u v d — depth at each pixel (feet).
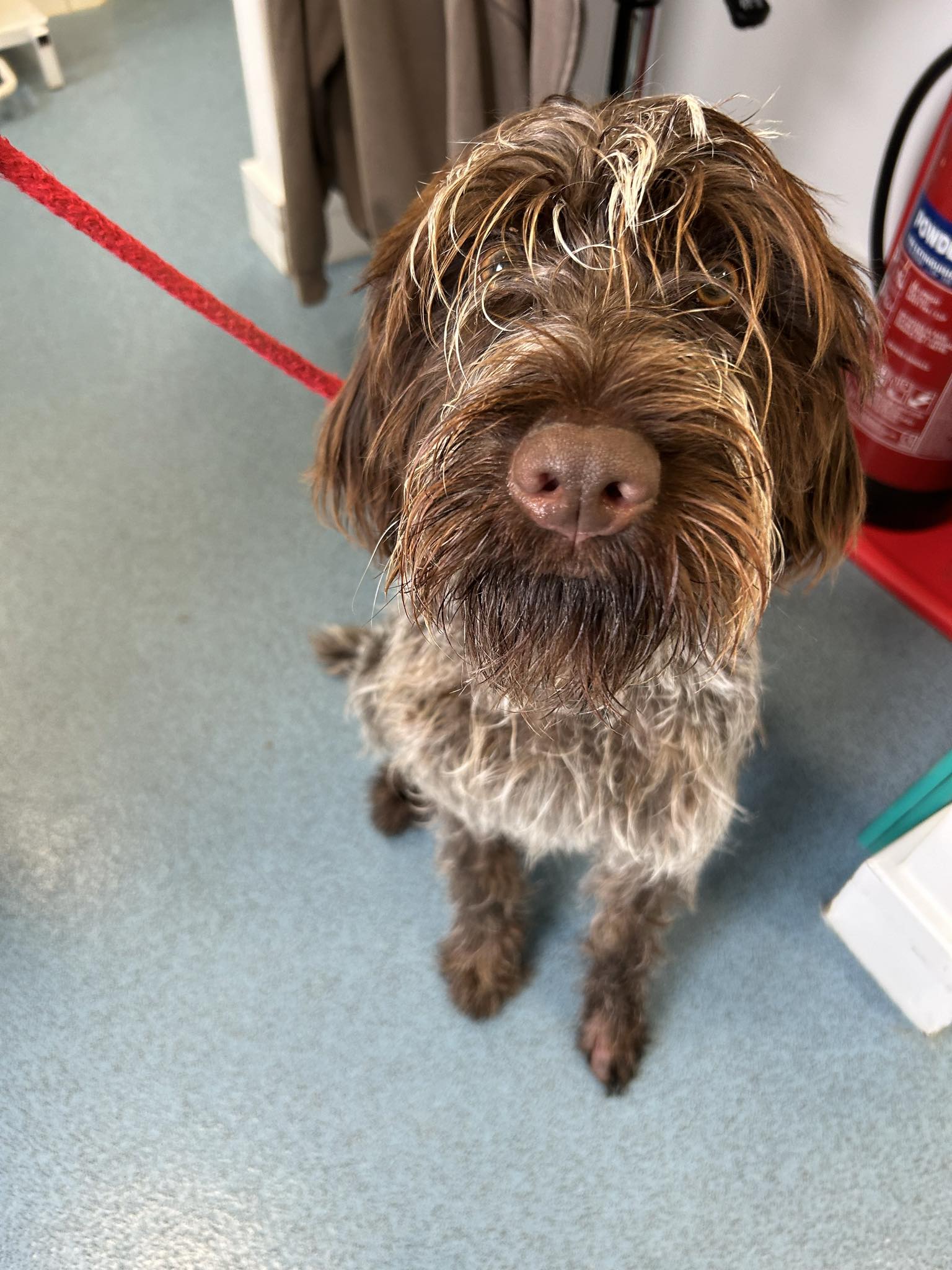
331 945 1.94
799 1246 1.61
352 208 2.61
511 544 0.99
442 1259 1.61
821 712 2.23
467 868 1.78
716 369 0.98
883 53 2.27
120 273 3.24
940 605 2.37
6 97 3.92
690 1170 1.69
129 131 3.80
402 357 1.22
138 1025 1.84
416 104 2.23
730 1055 1.80
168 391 2.90
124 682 2.29
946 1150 1.70
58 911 1.97
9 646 2.35
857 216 2.58
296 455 2.73
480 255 1.09
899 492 2.40
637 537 0.94
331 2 2.13
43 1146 1.71
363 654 1.97
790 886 1.99
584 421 0.90
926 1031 1.81
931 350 2.10
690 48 2.69
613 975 1.77
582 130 1.11
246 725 2.23
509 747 1.46
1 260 3.29
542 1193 1.67
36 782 2.15
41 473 2.70
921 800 1.81
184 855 2.05
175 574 2.48
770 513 1.03
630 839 1.48
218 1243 1.62
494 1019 1.85
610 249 1.03
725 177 1.04
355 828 2.09
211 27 4.35
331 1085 1.78
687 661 1.12
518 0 1.95
